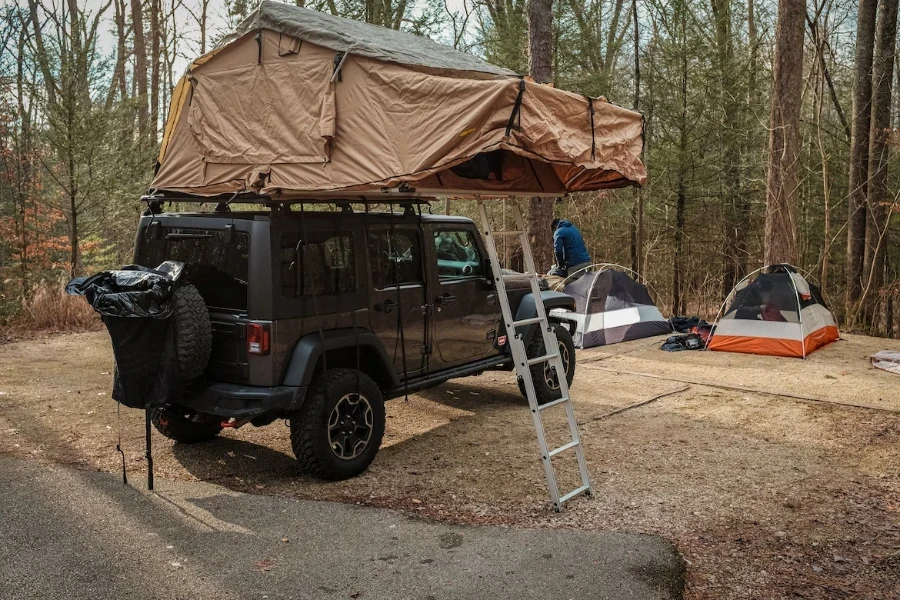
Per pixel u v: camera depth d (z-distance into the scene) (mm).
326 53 4598
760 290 9766
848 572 3658
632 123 5230
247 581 3445
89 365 8547
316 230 4887
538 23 11234
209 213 5016
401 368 5578
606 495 4699
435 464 5297
